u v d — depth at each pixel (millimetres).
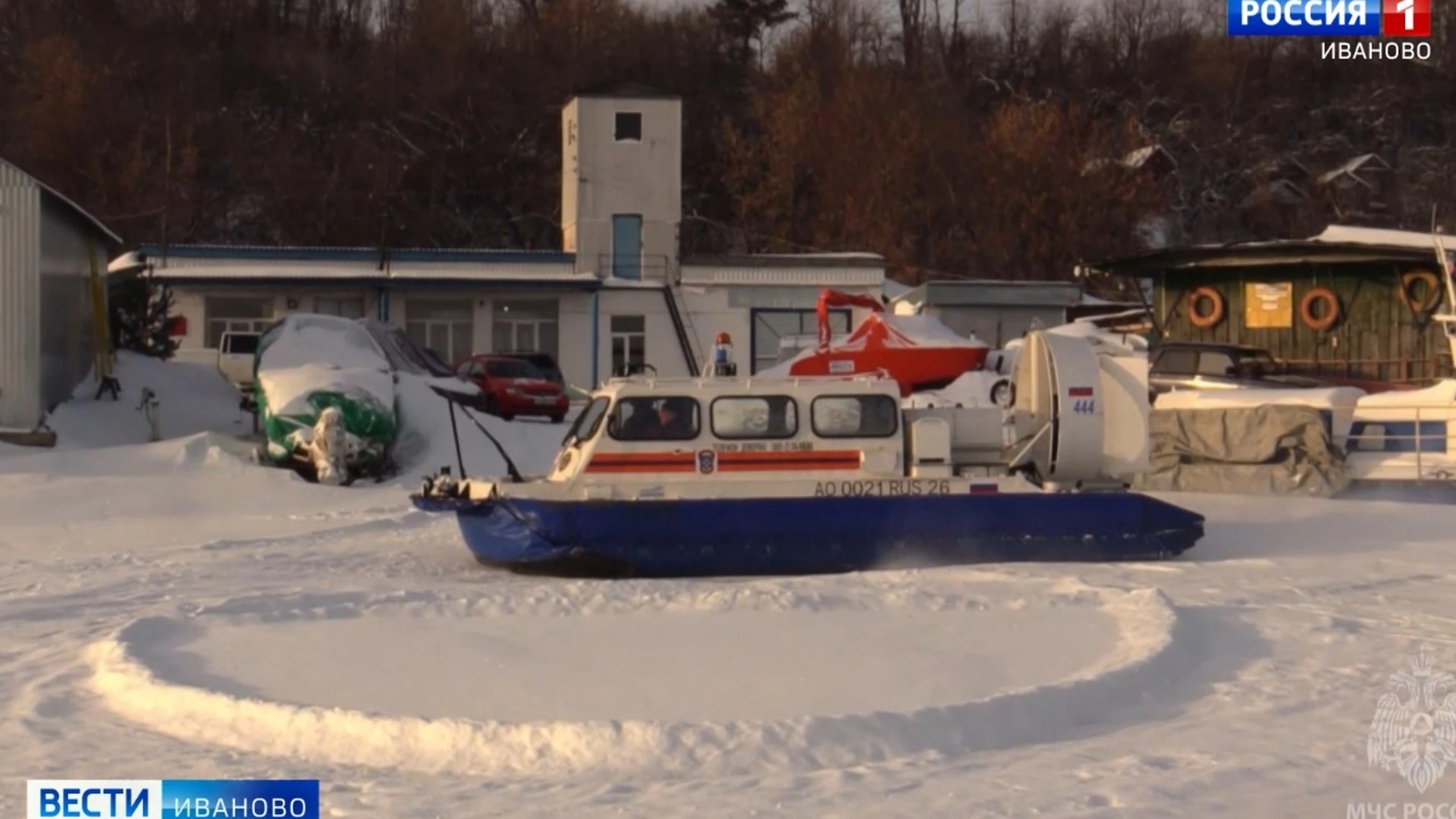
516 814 7383
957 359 21609
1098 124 70312
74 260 30844
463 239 72750
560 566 15969
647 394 16453
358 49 80938
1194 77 80250
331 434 24922
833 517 15992
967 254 65938
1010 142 68000
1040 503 16312
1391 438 23500
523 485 16422
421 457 27109
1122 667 10094
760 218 70938
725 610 12914
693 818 7301
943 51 85000
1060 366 16781
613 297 50281
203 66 75812
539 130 76625
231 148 71562
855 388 16578
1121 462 16969
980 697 9531
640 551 15781
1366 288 32219
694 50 83438
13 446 26625
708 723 8562
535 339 50156
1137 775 8047
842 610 12844
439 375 32688
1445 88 78125
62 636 12297
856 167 68688
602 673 10273
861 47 84438
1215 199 75000
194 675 10219
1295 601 13953
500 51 80938
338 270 49188
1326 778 8055
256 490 23203
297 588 14758
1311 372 32219
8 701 9906
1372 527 19922
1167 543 16531
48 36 72250
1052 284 48062
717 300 50562
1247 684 10336
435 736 8484
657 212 52719
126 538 19547
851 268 51125
